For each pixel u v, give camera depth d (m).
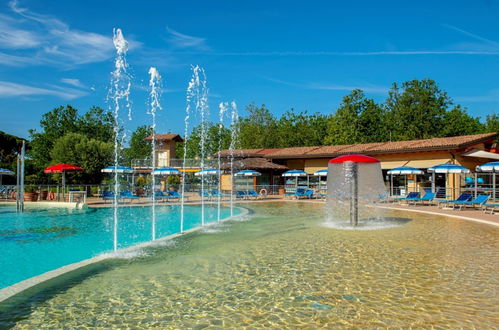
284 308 5.02
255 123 58.50
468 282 6.16
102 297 5.53
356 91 45.69
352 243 9.86
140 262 7.70
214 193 27.09
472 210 18.88
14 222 15.62
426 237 10.80
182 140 50.50
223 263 7.59
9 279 7.45
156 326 4.49
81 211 19.81
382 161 29.25
